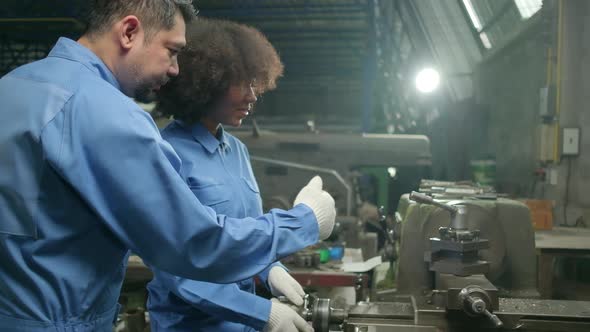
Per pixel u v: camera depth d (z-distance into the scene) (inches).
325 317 47.9
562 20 144.6
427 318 48.7
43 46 289.1
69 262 35.7
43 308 35.2
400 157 140.3
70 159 33.6
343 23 274.1
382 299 76.3
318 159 141.5
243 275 38.5
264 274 55.5
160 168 35.1
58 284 35.1
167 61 39.5
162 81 40.6
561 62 145.4
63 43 37.8
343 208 124.1
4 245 34.2
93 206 34.1
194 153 49.7
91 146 33.9
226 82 49.0
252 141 142.9
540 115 153.3
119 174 34.1
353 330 48.4
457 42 232.1
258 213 54.0
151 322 51.6
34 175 34.0
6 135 34.0
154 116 63.4
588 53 142.1
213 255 36.8
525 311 48.9
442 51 238.5
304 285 88.8
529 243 74.2
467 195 81.0
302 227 41.6
